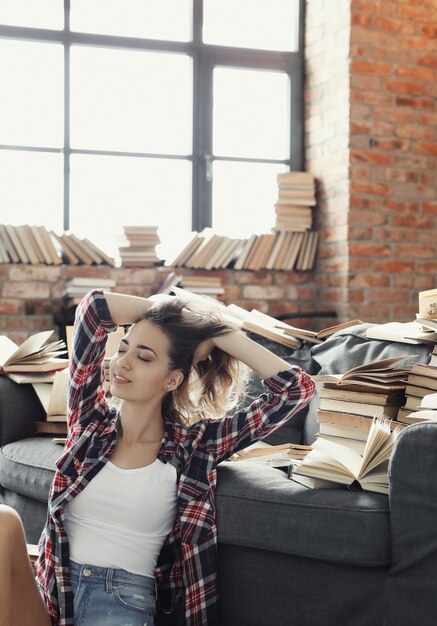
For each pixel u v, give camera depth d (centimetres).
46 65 467
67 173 468
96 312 195
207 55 491
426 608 189
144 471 193
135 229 454
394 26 469
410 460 190
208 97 492
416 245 475
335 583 198
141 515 192
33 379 294
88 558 189
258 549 206
